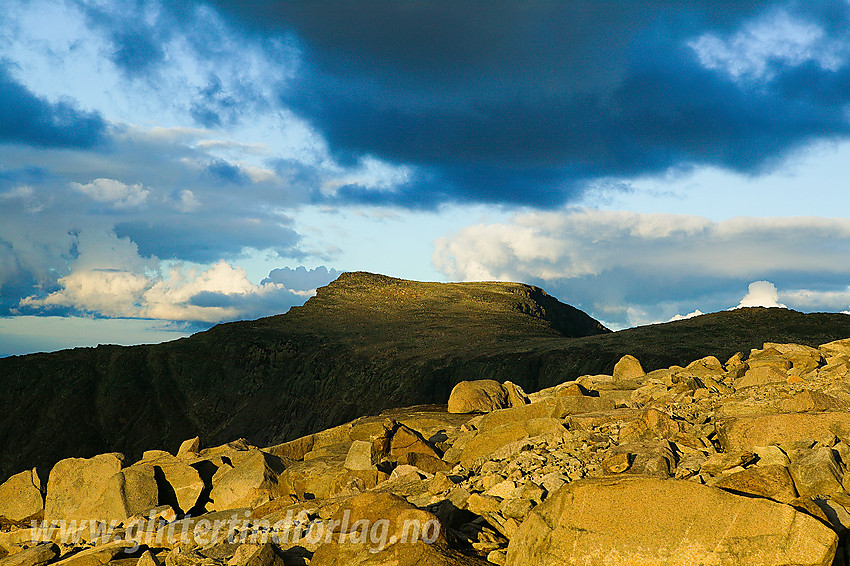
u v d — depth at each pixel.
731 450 7.71
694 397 11.30
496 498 7.18
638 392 12.59
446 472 9.59
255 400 116.75
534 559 5.39
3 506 12.64
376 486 9.86
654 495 5.32
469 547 6.36
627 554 5.09
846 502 5.68
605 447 8.28
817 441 7.19
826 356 13.30
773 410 8.80
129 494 11.57
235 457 13.41
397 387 101.00
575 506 5.45
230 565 7.31
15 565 9.63
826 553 4.83
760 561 4.88
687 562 4.96
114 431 113.56
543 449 8.77
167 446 110.56
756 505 5.08
